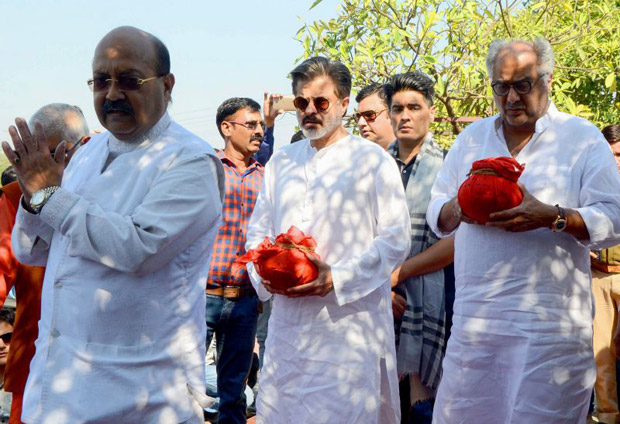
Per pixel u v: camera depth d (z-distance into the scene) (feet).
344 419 13.50
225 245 19.52
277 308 14.17
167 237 10.14
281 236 13.15
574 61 28.37
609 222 12.55
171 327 10.57
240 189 19.81
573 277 13.05
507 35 25.32
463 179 14.08
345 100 14.12
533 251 12.98
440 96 24.12
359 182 13.89
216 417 22.04
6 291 14.12
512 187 12.44
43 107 14.52
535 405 12.91
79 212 10.01
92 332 10.21
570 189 13.05
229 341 19.62
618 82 27.27
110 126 10.58
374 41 24.50
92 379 10.14
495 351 13.32
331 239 13.83
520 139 13.55
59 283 10.44
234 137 20.33
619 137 22.85
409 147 16.85
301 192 14.19
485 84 24.94
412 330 15.81
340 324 13.61
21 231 11.12
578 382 13.04
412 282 15.92
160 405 10.41
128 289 10.24
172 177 10.44
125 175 10.67
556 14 26.84
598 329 22.62
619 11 26.86
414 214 16.17
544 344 12.89
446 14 24.56
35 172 10.17
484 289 13.30
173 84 11.12
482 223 12.80
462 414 13.67
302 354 13.70
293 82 14.11
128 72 10.45
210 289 19.45
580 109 25.11
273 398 14.14
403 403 16.87
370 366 13.69
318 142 14.24
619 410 22.44
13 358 14.60
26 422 10.46
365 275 13.34
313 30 24.97
